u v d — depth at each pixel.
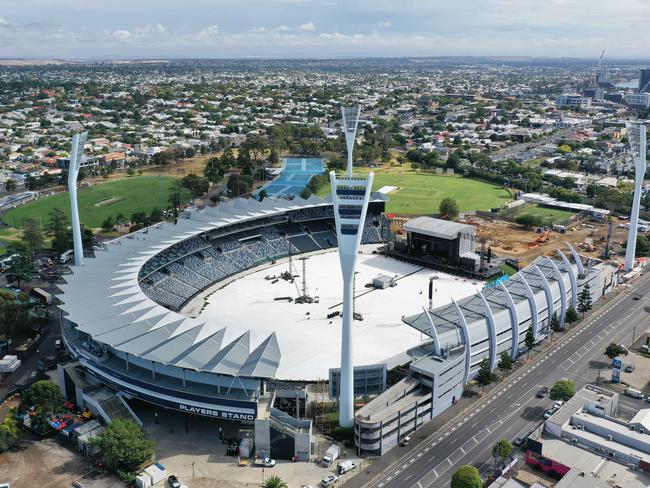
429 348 192.38
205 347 173.12
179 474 152.62
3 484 148.00
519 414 179.88
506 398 189.50
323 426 173.50
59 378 192.50
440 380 176.75
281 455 159.62
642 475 145.12
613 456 152.25
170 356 169.75
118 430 154.25
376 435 159.88
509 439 167.62
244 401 163.88
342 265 160.38
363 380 185.75
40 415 169.25
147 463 155.12
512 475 151.12
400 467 156.12
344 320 164.38
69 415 178.88
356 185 153.50
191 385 172.12
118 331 183.38
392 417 162.75
